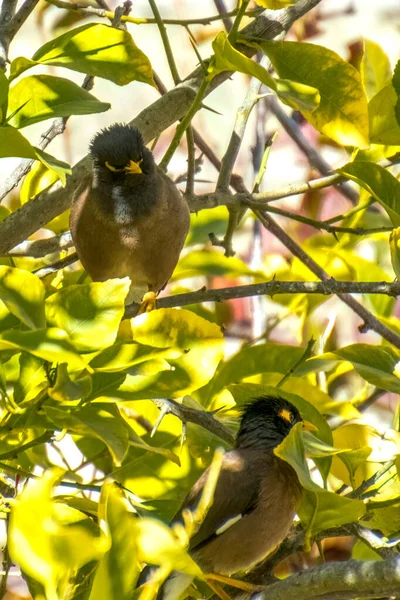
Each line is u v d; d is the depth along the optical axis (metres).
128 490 7.45
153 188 9.29
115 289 5.46
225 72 9.16
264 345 8.34
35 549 4.25
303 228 13.43
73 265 11.54
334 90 7.52
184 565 4.46
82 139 14.94
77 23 12.13
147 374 5.58
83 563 4.62
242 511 7.51
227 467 7.65
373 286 7.45
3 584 7.13
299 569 9.31
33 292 5.38
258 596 5.72
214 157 10.62
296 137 12.16
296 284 7.61
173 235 9.48
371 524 6.96
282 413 7.95
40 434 6.59
